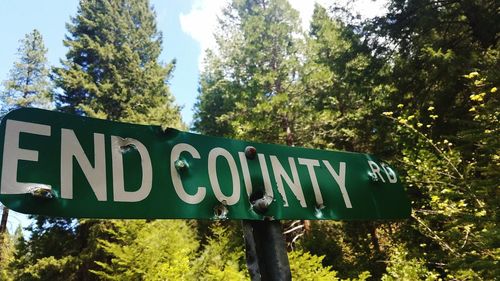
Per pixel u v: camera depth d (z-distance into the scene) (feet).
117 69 66.74
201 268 29.32
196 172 4.29
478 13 25.88
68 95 61.52
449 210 11.93
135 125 4.20
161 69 74.84
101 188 3.70
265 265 4.21
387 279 20.20
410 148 18.61
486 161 12.05
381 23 29.63
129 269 27.81
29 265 44.45
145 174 3.99
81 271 44.86
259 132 49.55
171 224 36.37
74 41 66.80
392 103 27.71
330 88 52.60
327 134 50.01
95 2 75.66
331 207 5.06
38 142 3.59
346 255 39.37
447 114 24.09
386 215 5.58
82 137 3.84
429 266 18.69
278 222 4.48
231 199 4.33
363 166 5.81
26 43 88.07
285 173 4.92
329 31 57.31
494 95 12.37
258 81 56.49
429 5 28.12
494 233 8.70
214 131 75.56
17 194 3.28
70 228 47.11
